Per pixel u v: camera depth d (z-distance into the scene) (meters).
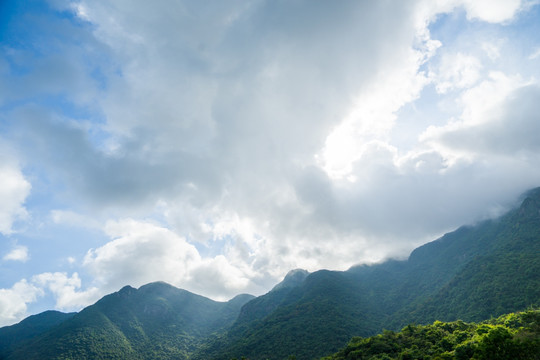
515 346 77.62
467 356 90.19
